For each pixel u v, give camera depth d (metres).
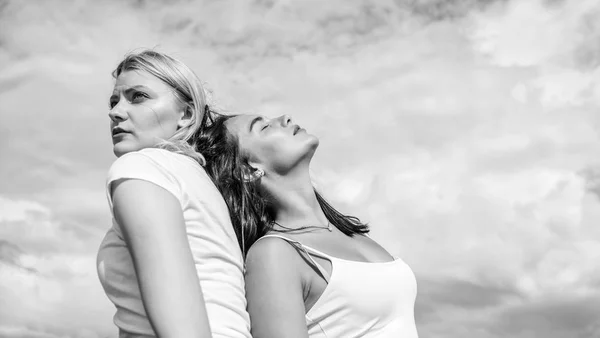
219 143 2.62
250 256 2.29
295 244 2.34
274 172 2.61
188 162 1.75
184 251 1.40
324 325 2.29
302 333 2.16
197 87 1.96
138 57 1.93
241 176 2.58
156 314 1.31
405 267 2.51
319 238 2.51
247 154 2.62
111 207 1.50
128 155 1.58
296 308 2.18
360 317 2.30
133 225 1.40
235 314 1.60
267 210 2.64
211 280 1.60
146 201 1.43
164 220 1.42
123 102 1.89
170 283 1.34
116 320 1.60
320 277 2.33
